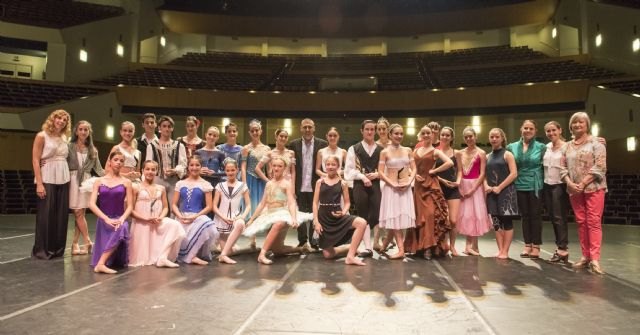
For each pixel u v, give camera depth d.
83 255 4.38
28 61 18.39
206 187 4.37
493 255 4.58
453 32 22.58
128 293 2.77
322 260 4.19
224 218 4.33
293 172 5.12
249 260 4.19
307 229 5.07
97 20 17.50
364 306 2.49
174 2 22.52
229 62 21.62
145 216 3.93
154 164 4.11
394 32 23.00
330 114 17.08
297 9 23.44
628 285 3.08
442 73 19.86
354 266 3.83
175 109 16.59
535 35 21.44
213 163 4.88
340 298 2.67
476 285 3.06
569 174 3.89
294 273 3.49
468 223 4.59
